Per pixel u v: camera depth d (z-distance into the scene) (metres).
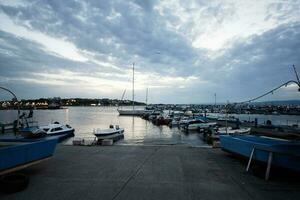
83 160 9.20
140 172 7.61
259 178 7.10
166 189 6.14
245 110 109.56
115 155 10.13
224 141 10.29
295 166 6.89
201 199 5.53
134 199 5.50
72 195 5.71
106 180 6.82
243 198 5.60
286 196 5.73
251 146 8.30
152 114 73.00
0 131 27.80
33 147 7.00
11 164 6.24
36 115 109.31
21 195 5.70
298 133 19.81
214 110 103.00
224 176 7.27
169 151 11.06
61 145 12.77
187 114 75.75
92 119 80.62
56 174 7.37
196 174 7.45
